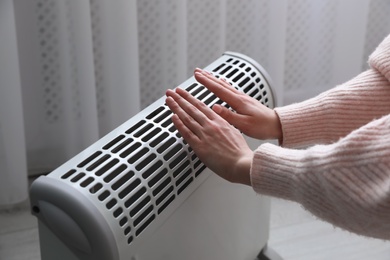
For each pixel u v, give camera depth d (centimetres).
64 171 70
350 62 162
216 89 85
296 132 86
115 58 135
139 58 143
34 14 133
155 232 73
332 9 159
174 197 76
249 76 96
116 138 77
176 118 76
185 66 142
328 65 166
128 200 69
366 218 59
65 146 143
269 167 67
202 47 150
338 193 60
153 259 75
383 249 127
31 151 146
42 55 137
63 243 70
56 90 141
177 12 136
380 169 57
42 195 67
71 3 128
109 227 65
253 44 155
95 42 138
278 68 152
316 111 86
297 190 64
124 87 137
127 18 130
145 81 146
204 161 75
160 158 74
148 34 140
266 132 85
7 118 128
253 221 102
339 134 87
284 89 166
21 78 138
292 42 160
